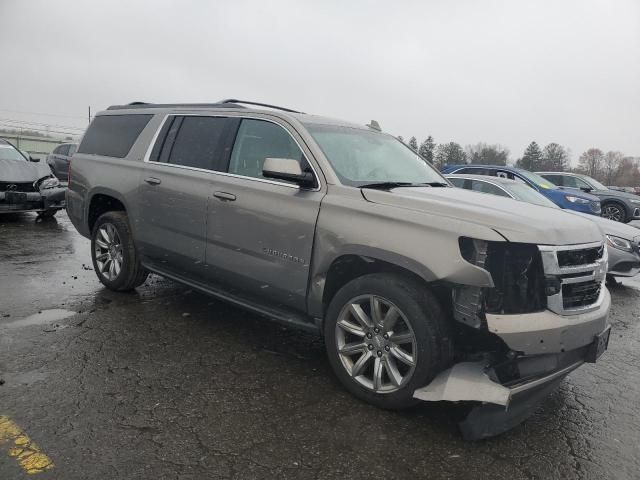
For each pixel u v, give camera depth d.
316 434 2.90
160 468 2.50
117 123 5.49
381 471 2.61
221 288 4.30
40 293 5.20
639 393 3.73
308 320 3.70
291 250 3.61
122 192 4.99
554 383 3.17
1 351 3.71
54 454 2.55
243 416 3.04
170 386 3.36
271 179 3.86
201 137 4.53
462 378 2.90
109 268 5.35
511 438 3.00
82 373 3.45
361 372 3.30
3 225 9.49
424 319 2.97
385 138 4.76
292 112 4.29
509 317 2.84
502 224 2.92
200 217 4.23
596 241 3.27
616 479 2.65
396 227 3.13
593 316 3.07
